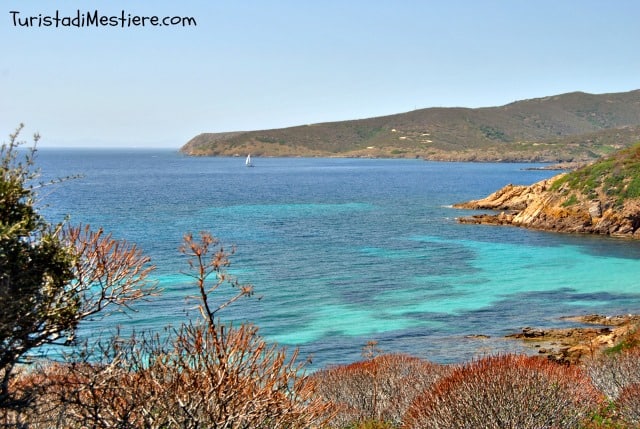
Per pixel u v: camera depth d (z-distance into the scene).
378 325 36.75
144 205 105.75
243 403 8.34
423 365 20.03
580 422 13.55
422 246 65.00
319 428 10.12
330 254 59.53
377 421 16.22
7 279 6.82
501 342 33.56
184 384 8.20
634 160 81.38
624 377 17.91
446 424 12.99
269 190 144.75
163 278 44.91
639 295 45.25
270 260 55.84
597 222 75.75
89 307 8.37
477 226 81.00
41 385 7.76
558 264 56.12
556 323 37.84
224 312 37.53
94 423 7.63
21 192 7.05
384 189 149.12
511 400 12.98
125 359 8.34
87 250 8.23
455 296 44.12
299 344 32.84
